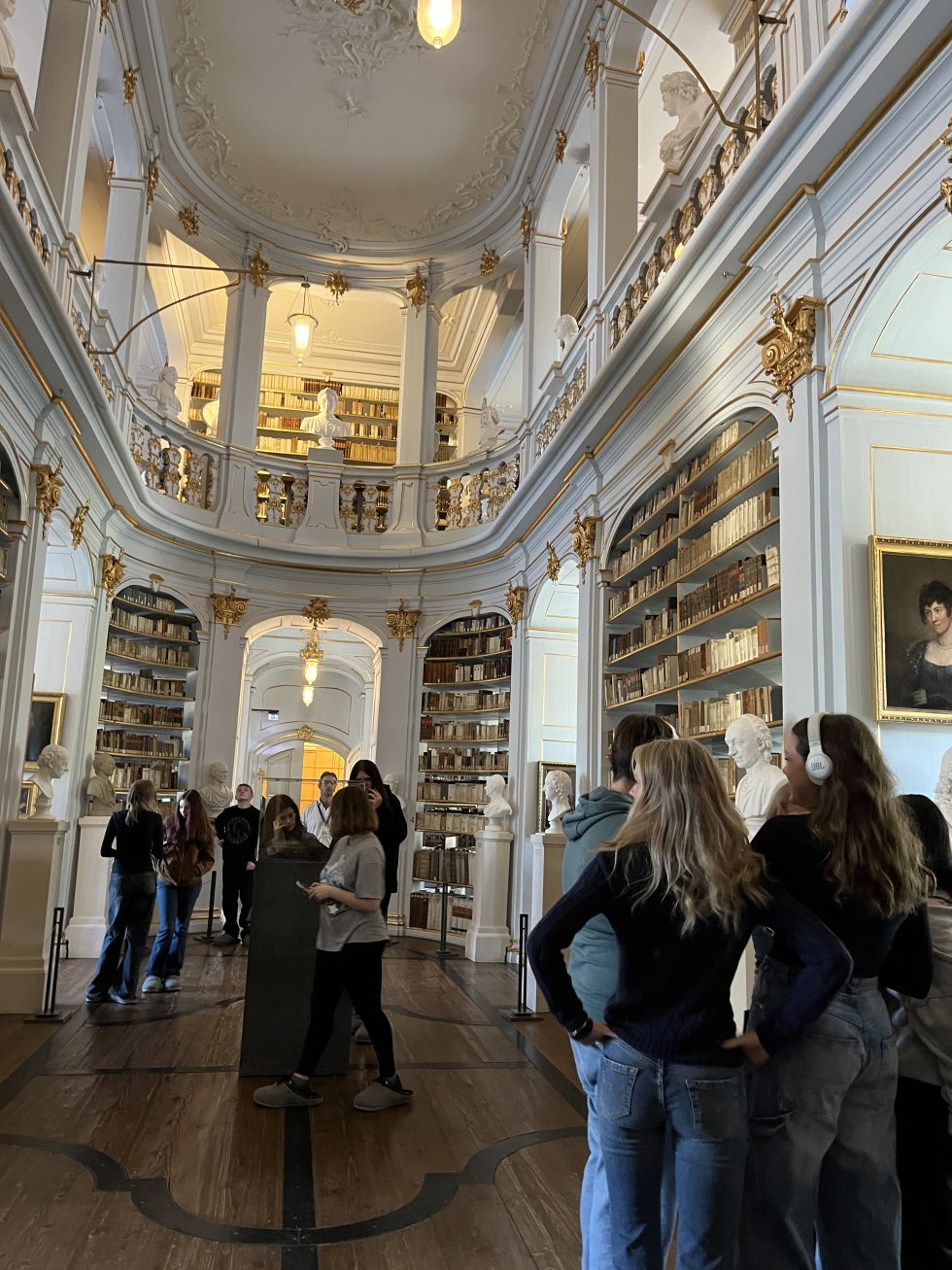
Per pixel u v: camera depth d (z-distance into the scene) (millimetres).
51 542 8883
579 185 11336
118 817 6727
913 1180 2336
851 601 4371
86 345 7922
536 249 11109
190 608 11633
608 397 7422
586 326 8531
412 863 11586
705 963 1902
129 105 9586
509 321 14133
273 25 9523
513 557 11180
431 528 12414
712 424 5945
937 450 4582
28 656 7078
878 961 2072
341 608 12375
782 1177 1982
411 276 12883
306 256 12695
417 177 11648
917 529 4492
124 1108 4367
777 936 2109
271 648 17156
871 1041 2029
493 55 9812
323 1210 3322
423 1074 5145
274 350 16531
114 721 10984
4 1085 4676
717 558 6070
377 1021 4574
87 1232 3090
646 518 7375
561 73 9719
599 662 8070
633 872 1943
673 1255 3195
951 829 3234
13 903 6570
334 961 4578
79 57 7527
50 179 7234
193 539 11461
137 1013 6312
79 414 7711
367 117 10719
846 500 4461
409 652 12164
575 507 8969
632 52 8789
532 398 10820
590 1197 2402
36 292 6000
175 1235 3090
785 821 2174
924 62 3770
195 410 16016
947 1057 2318
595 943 2393
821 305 4691
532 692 10500
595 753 7977
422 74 10078
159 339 15438
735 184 4938
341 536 12344
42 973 6461
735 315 5645
